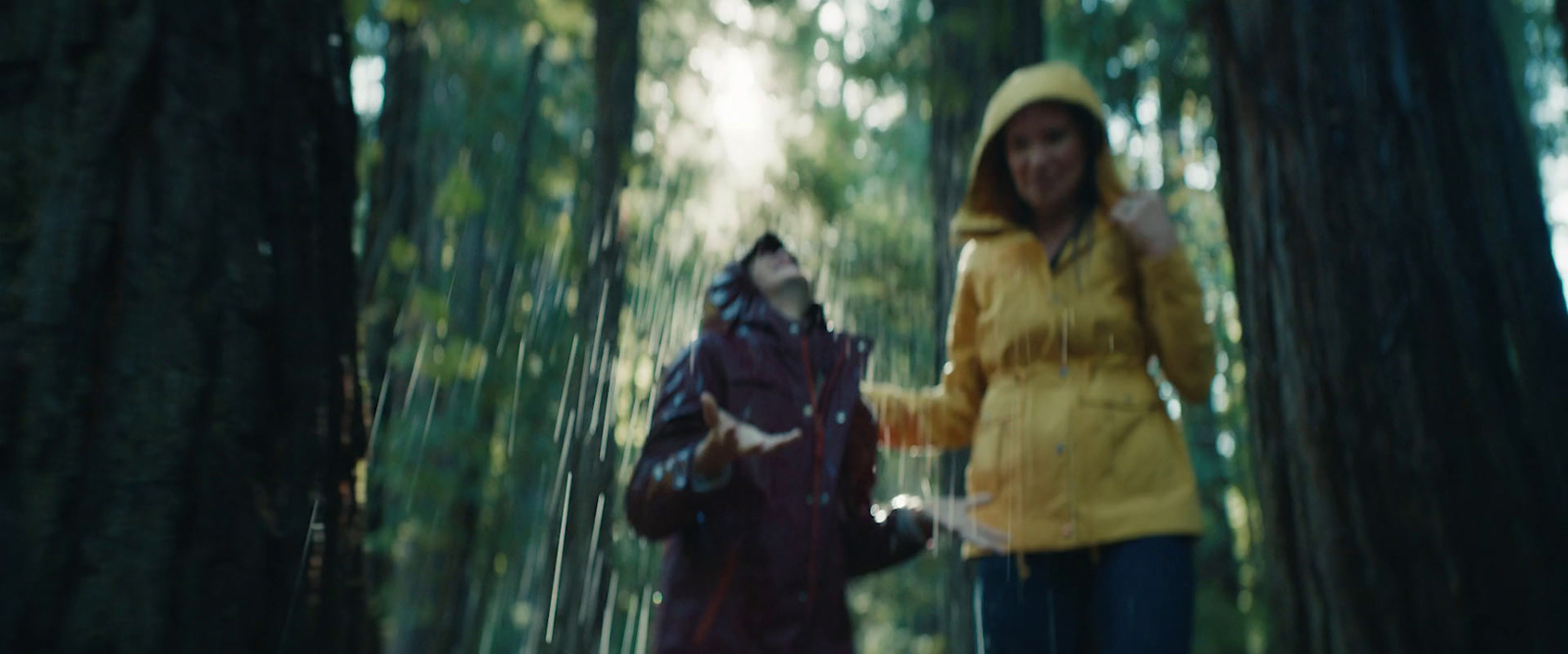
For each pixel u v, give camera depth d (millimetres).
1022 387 2678
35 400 1261
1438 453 2629
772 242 2430
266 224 1463
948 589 5094
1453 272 2758
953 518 2457
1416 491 2613
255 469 1370
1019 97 2822
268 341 1423
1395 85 2854
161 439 1298
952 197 5281
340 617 1493
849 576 2391
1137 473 2529
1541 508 2643
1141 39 6352
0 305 1284
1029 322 2682
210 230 1395
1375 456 2648
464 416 7273
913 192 11547
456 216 6230
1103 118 2797
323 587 1461
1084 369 2639
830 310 6926
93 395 1285
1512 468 2641
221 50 1464
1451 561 2572
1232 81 3018
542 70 9219
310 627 1422
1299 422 2740
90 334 1301
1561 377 2812
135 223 1349
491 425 7359
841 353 2361
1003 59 5359
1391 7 2926
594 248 5438
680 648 2150
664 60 8445
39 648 1214
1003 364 2730
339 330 1582
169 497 1290
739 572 2158
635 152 6641
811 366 2318
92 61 1377
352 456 1587
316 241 1550
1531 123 8688
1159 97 5176
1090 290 2678
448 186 6195
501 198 7922
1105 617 2469
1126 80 6379
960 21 5316
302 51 1580
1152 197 2650
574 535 4148
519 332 7301
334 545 1503
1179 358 2627
